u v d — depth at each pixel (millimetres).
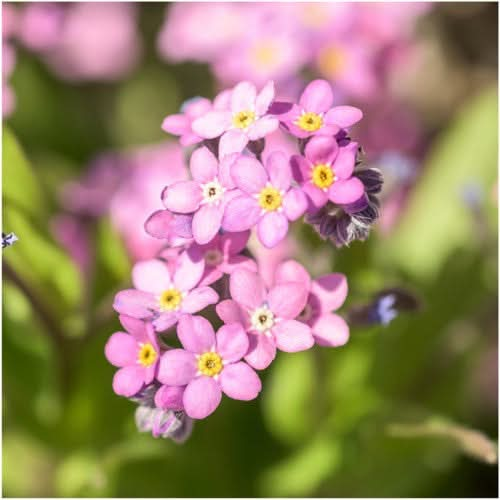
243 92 141
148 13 267
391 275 188
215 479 183
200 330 134
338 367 182
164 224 138
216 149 141
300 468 180
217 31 214
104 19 259
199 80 263
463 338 183
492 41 250
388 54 215
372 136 219
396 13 215
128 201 199
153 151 222
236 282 137
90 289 177
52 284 175
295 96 193
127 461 174
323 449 179
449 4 245
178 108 263
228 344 134
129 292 140
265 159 142
